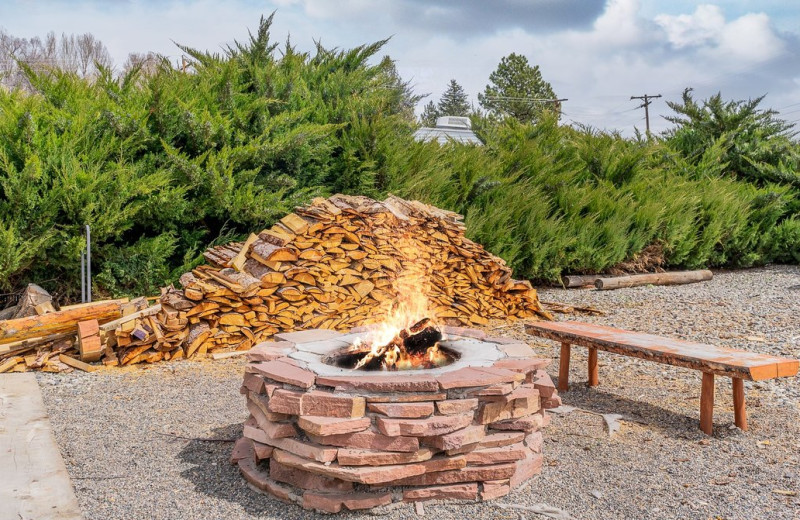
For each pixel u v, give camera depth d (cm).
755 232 1384
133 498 358
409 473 345
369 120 1098
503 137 1390
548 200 1198
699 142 1650
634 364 656
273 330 740
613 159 1352
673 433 462
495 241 1078
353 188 1056
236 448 412
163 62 1071
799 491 365
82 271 786
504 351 435
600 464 408
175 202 887
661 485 376
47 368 630
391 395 352
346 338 466
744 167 1609
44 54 4300
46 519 307
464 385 356
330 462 343
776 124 1656
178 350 687
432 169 1109
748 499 356
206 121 934
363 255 788
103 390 575
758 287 1148
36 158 768
